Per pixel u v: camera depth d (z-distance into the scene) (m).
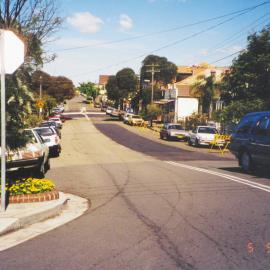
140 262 5.38
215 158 21.53
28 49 11.99
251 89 28.16
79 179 13.19
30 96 9.65
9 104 9.37
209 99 47.81
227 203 8.98
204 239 6.36
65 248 6.01
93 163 18.25
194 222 7.40
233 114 28.86
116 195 10.27
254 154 13.64
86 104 150.50
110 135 42.47
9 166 12.35
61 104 113.44
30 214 7.49
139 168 16.02
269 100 26.45
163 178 13.05
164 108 69.00
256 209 8.35
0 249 6.03
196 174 13.91
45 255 5.72
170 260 5.45
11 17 10.89
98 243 6.23
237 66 28.66
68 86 102.44
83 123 64.88
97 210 8.55
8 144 9.77
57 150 21.58
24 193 8.80
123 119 73.44
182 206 8.75
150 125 61.34
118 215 8.05
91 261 5.45
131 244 6.16
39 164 13.10
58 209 8.32
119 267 5.21
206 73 64.25
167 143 34.97
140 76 88.12
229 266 5.22
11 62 7.72
